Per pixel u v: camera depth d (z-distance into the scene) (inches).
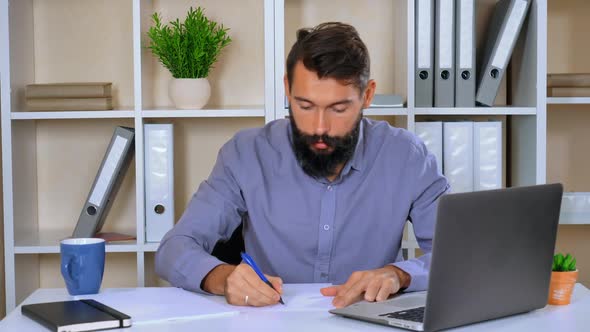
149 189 99.6
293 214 71.5
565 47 112.4
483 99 100.4
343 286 58.4
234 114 98.1
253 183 71.9
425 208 72.2
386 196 72.1
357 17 110.8
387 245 72.5
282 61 97.6
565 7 112.1
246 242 74.4
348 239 71.9
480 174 100.1
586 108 113.4
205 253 63.2
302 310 54.6
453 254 47.8
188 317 52.5
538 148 99.4
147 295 59.2
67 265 58.9
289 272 72.2
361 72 61.5
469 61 99.0
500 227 50.1
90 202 99.8
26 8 105.6
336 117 62.4
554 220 53.6
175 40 99.7
